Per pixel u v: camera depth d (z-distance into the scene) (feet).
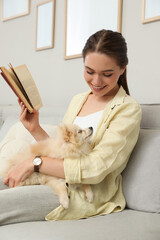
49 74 7.98
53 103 7.91
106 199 4.01
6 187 4.15
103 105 4.56
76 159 3.78
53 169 3.85
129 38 6.12
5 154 5.67
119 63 4.01
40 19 8.05
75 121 4.70
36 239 3.01
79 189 3.92
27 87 4.27
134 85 6.09
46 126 5.59
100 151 3.85
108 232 3.21
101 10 6.58
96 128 4.32
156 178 4.01
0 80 9.48
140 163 4.23
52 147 4.06
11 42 9.12
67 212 3.73
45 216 3.67
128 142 4.07
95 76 4.04
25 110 4.43
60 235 3.09
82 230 3.26
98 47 3.87
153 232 3.29
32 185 3.89
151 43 5.74
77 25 7.11
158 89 5.66
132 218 3.70
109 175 4.10
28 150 4.37
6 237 3.13
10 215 3.49
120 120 4.06
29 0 8.38
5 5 9.25
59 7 7.59
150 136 4.46
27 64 8.63
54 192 3.80
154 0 5.63
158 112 4.78
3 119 7.95
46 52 8.00
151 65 5.76
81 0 7.00
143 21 5.80
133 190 4.12
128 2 6.11
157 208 3.91
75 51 7.16
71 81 7.38
